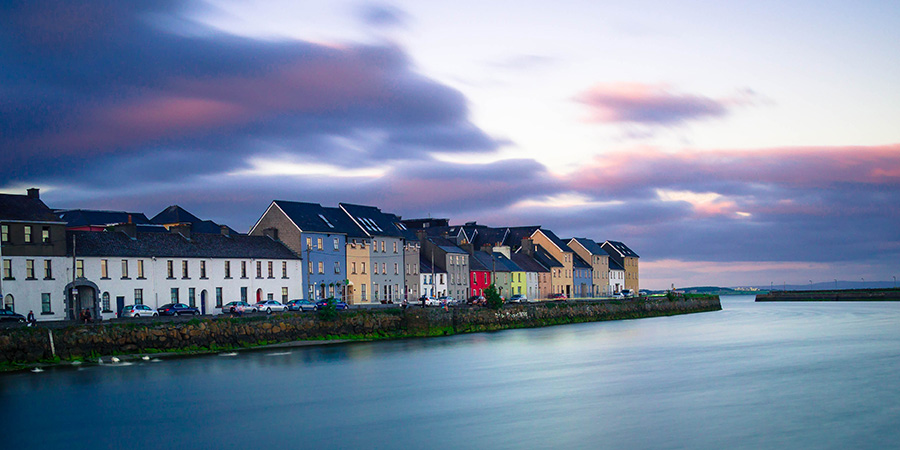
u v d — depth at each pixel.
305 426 46.59
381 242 128.75
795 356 76.19
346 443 42.59
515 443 41.84
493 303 119.88
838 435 42.03
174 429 46.09
